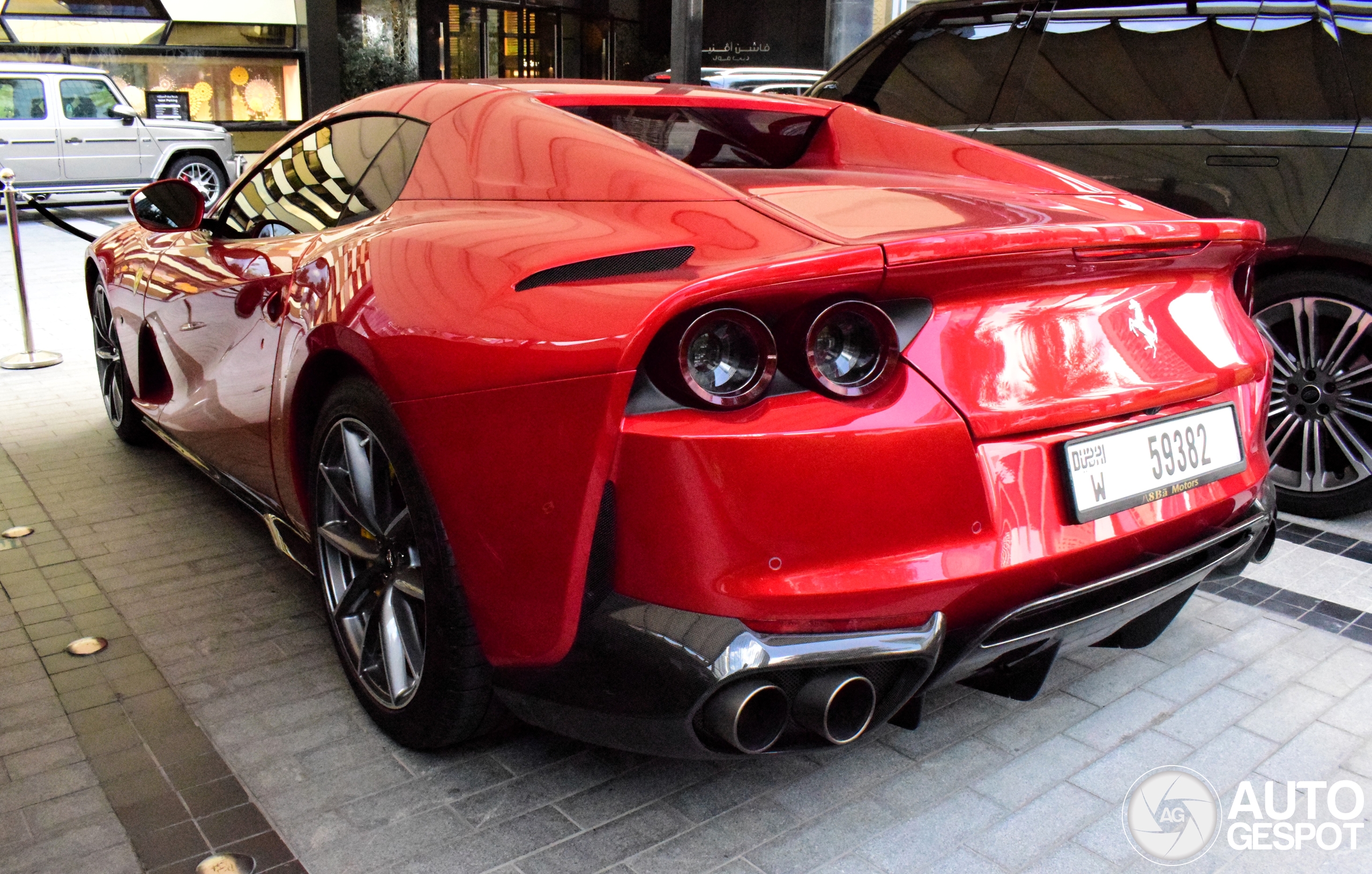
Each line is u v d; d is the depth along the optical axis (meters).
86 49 15.31
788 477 1.71
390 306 2.05
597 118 2.56
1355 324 3.62
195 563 3.31
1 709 2.45
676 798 2.13
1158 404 2.08
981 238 1.81
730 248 1.83
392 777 2.19
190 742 2.32
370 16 18.09
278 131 17.31
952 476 1.81
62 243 10.65
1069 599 1.95
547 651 1.87
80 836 1.99
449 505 1.94
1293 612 3.04
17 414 5.01
